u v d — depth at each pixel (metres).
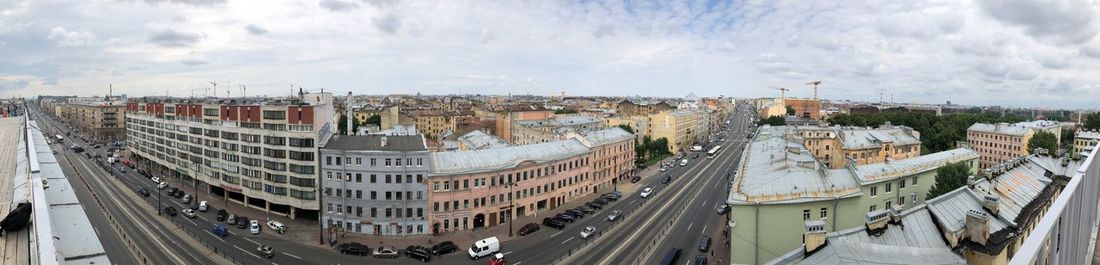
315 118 91.31
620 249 77.69
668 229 88.00
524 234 86.56
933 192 74.50
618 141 137.00
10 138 87.00
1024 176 69.94
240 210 102.00
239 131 102.19
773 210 59.25
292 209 95.88
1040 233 21.00
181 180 129.00
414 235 86.69
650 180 140.62
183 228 88.50
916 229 43.34
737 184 68.31
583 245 80.19
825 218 60.66
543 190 103.50
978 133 181.75
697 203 108.12
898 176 70.56
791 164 71.94
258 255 75.38
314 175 92.25
